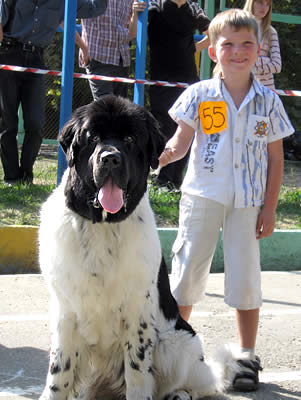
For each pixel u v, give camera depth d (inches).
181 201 151.5
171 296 139.5
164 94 305.3
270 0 257.1
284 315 194.7
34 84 294.2
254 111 145.1
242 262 143.1
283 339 173.6
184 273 147.9
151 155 128.5
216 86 147.2
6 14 284.4
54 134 450.3
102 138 121.0
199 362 136.0
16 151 302.7
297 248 257.4
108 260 119.6
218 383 138.3
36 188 287.3
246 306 143.6
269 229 144.5
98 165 115.3
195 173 147.8
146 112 129.3
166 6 292.4
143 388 126.7
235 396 138.5
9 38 285.9
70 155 123.0
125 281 121.3
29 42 287.7
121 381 133.7
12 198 268.1
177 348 133.0
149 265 122.6
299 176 411.8
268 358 159.9
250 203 142.3
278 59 265.6
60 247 120.6
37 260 233.5
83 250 119.8
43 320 180.1
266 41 264.1
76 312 122.7
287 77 489.1
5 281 213.9
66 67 259.6
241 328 146.8
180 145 149.6
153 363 132.9
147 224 125.2
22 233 232.7
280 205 305.7
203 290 152.9
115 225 119.6
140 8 288.0
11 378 141.8
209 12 438.9
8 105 293.1
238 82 146.1
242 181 143.1
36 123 297.0
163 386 135.4
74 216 121.2
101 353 129.7
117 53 307.0
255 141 144.5
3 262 231.1
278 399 137.1
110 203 115.2
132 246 121.0
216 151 144.8
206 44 326.0
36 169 349.1
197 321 185.5
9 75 288.5
